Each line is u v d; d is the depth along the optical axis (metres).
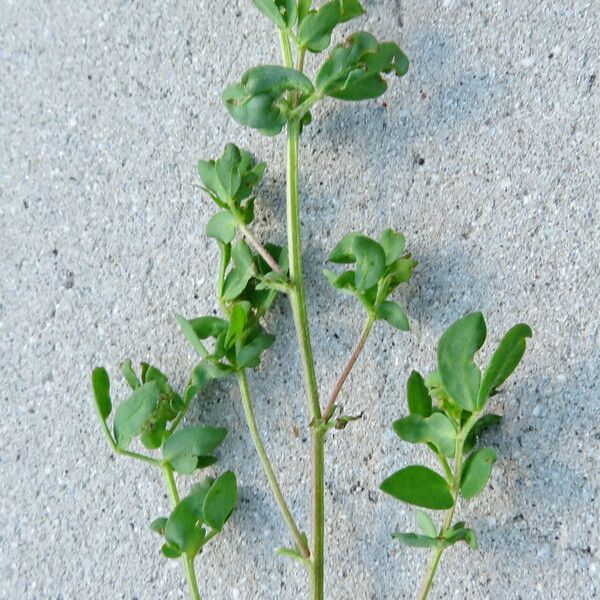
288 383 0.23
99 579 0.24
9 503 0.25
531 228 0.22
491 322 0.22
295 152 0.21
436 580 0.22
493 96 0.22
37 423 0.24
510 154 0.22
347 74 0.21
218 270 0.23
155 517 0.23
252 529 0.23
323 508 0.22
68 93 0.25
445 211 0.22
